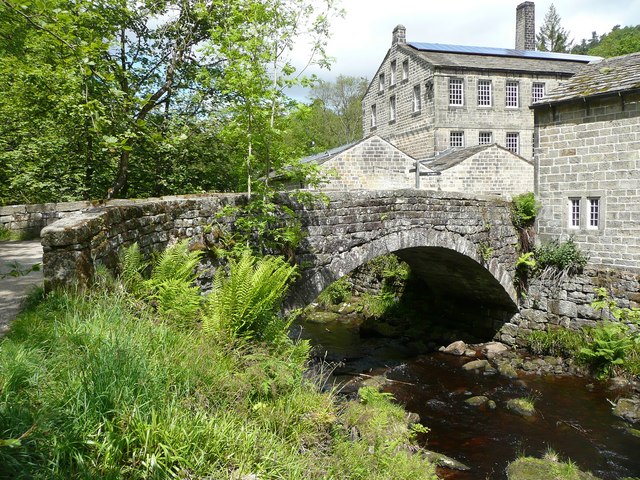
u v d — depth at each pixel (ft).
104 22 35.45
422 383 35.94
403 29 92.38
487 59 86.99
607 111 38.17
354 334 50.37
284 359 17.04
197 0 37.50
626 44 126.52
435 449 25.63
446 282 48.37
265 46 22.08
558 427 28.30
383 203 32.17
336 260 29.12
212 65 41.22
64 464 8.19
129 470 8.82
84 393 9.36
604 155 38.52
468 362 40.06
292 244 24.54
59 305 12.25
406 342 46.83
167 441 9.39
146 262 17.07
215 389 12.42
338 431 14.92
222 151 45.32
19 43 31.81
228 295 16.56
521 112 85.61
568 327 40.19
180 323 15.07
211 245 21.21
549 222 42.42
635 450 25.52
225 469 9.90
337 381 34.78
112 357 10.30
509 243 43.04
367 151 61.11
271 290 17.62
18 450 7.62
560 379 36.11
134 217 16.61
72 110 34.91
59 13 13.39
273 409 13.44
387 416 20.98
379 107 101.50
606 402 31.76
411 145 89.30
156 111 43.01
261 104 22.41
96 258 13.85
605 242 38.70
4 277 18.17
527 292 43.32
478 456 24.88
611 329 35.47
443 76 81.35
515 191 67.62
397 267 57.62
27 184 39.24
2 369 9.29
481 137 84.28
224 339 15.65
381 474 14.37
